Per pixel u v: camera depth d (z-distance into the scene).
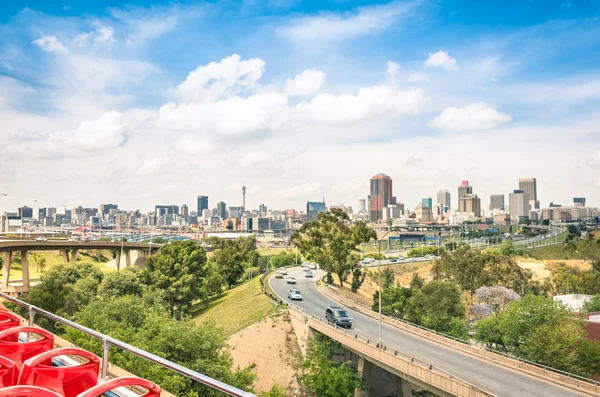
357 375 48.12
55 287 71.56
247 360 60.03
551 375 34.62
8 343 7.47
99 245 145.50
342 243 95.25
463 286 99.06
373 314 61.88
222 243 146.12
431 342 46.22
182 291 86.25
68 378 6.27
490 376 34.56
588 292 113.88
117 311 52.28
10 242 105.19
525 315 52.16
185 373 5.29
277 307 70.94
